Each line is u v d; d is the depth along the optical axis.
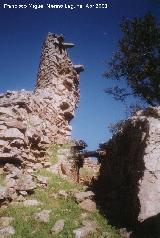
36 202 15.16
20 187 15.69
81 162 21.55
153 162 13.18
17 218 13.70
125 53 20.94
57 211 14.62
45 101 24.00
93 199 16.11
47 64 27.59
